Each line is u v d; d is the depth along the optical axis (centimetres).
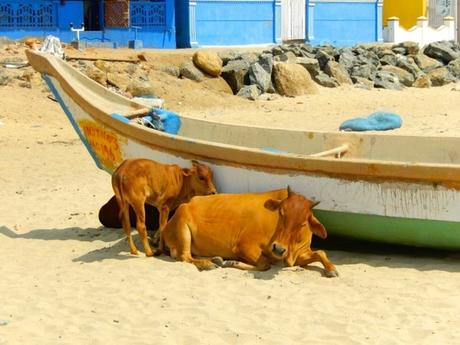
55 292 1097
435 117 2503
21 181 1666
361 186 1145
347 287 1093
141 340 988
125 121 1275
